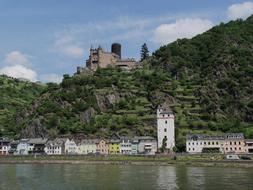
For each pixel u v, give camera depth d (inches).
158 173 6830.7
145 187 5118.1
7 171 7632.9
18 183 5708.7
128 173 6889.8
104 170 7593.5
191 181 5634.8
